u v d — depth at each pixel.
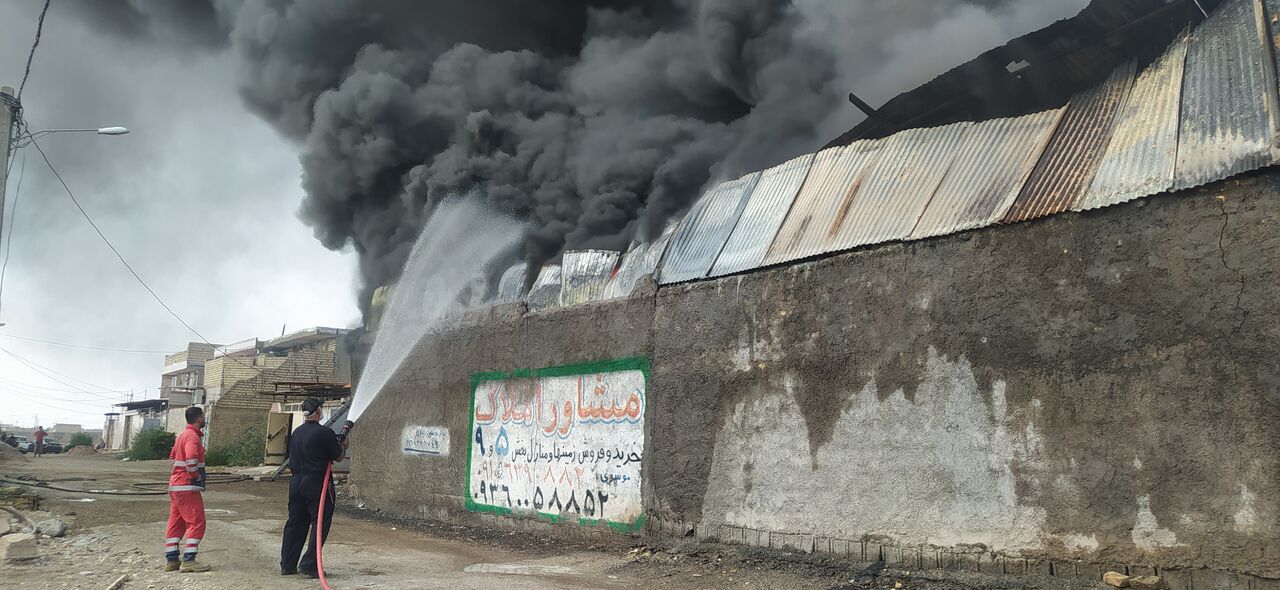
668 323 7.66
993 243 5.48
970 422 5.42
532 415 9.05
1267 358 4.24
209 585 5.73
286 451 24.89
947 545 5.43
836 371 6.24
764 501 6.60
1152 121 5.16
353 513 11.30
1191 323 4.54
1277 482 4.14
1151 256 4.73
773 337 6.74
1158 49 5.80
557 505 8.53
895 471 5.78
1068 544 4.88
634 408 7.82
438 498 10.37
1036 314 5.20
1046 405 5.07
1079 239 5.06
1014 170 5.73
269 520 10.02
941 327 5.66
